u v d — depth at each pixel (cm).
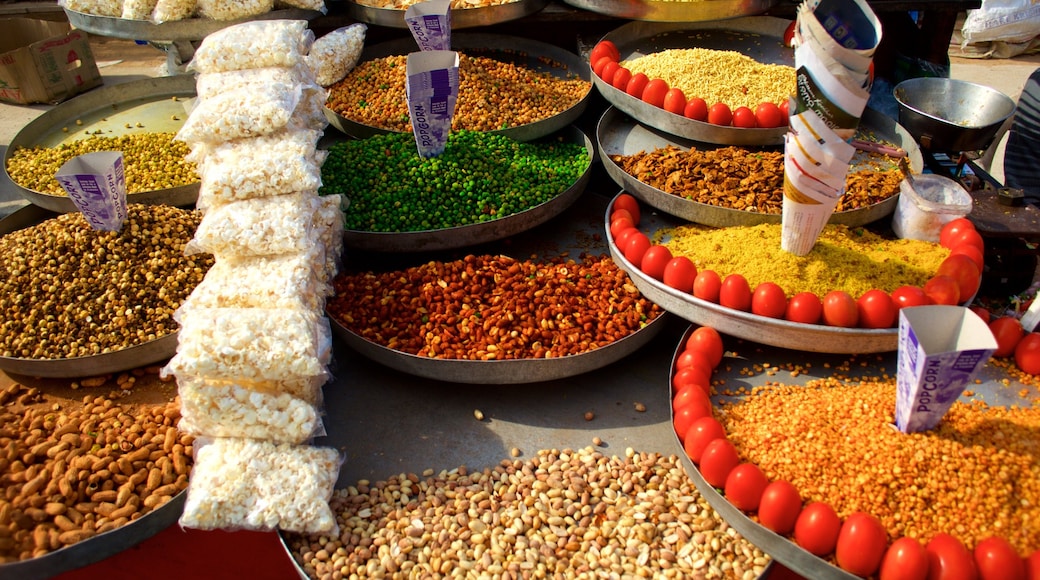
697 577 223
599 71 401
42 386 278
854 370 275
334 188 343
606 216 329
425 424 282
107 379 281
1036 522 209
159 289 295
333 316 296
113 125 424
